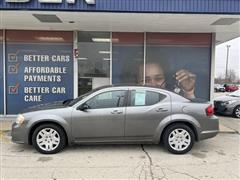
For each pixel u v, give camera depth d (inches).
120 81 424.5
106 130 246.2
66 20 343.9
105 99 250.5
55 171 203.5
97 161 226.4
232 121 423.5
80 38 419.8
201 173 201.0
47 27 391.5
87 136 246.2
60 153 247.3
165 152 252.8
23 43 412.2
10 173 199.3
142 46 422.9
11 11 299.1
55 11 298.8
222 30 404.8
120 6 297.1
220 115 487.5
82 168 209.9
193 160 231.3
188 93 428.5
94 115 245.0
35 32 412.5
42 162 223.6
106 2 295.9
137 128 247.8
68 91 419.5
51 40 414.9
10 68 412.8
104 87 258.4
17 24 371.6
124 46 422.6
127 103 250.2
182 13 303.4
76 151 253.3
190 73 427.5
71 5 293.7
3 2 289.3
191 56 426.6
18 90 414.3
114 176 193.9
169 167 213.3
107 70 424.2
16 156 239.1
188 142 249.8
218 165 219.3
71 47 416.8
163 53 424.5
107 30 410.9
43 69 415.8
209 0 300.4
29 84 415.5
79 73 422.3
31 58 414.0
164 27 385.4
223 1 301.0
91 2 292.2
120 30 410.6
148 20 339.6
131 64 424.2
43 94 417.4
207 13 303.0
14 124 249.1
